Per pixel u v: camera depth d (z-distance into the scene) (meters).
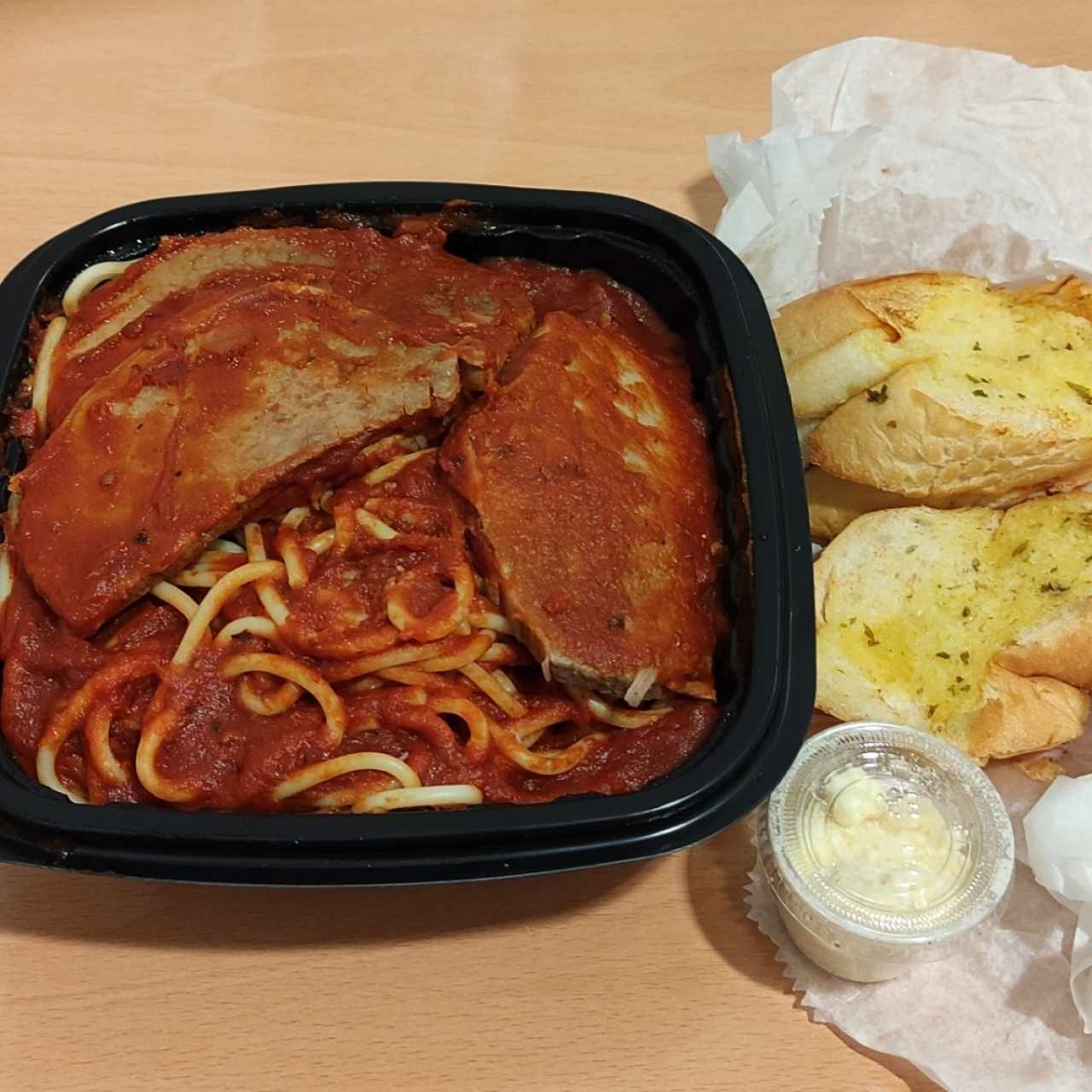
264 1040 0.31
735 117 0.52
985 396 0.38
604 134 0.51
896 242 0.45
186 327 0.34
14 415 0.35
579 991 0.32
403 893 0.33
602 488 0.33
